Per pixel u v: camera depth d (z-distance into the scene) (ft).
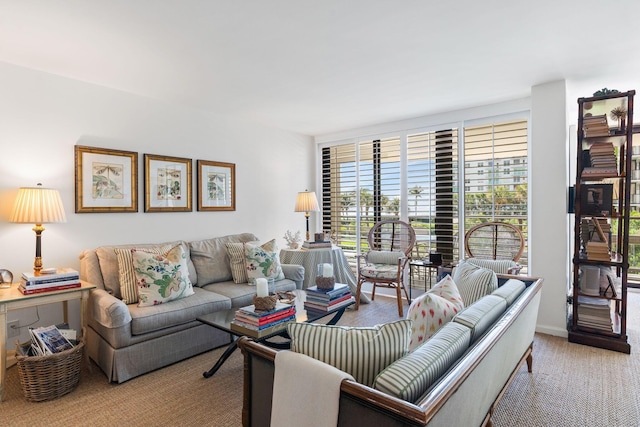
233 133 14.12
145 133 11.38
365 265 14.19
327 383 3.52
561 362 8.74
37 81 9.20
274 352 4.25
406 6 6.30
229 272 12.11
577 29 7.19
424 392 3.57
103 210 10.37
